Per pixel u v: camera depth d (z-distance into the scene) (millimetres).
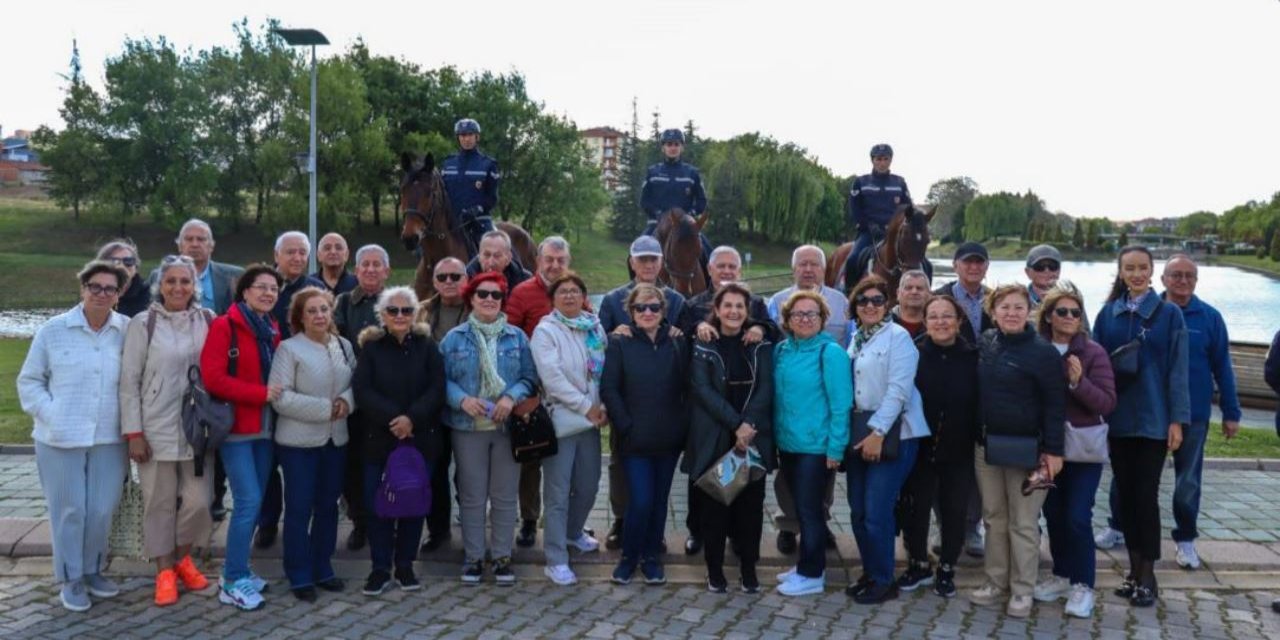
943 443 5547
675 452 5867
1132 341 5691
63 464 5219
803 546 5750
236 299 5574
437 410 5645
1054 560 5797
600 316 6629
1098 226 110250
